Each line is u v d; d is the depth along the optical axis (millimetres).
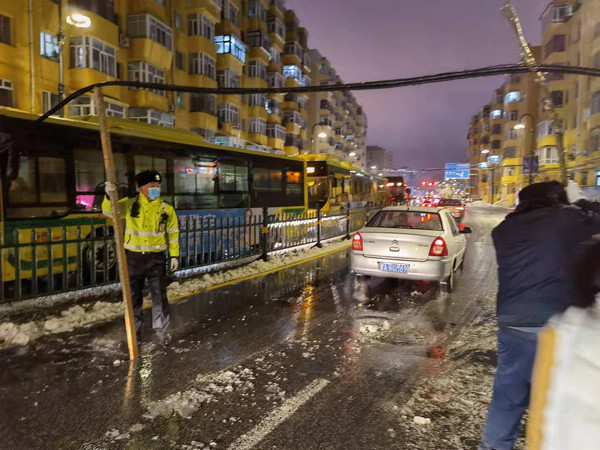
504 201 69375
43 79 18562
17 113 6715
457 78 2904
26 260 6727
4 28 16984
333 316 5984
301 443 2891
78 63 20078
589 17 32781
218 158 10820
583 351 926
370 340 4992
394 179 43000
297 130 50688
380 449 2828
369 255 7562
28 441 2904
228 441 2912
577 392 908
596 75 2328
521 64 2688
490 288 7891
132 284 4738
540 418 992
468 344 4875
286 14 51156
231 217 11188
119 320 5543
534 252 2268
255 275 8914
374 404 3441
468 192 102000
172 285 7547
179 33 28938
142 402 3453
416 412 3318
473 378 3947
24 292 6926
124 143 8336
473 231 20906
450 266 7371
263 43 41500
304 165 14906
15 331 4828
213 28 31984
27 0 17500
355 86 3248
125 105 22688
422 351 4645
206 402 3463
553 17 39469
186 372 4047
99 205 7781
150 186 4668
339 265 10375
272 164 13117
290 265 10297
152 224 4730
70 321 5410
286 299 6918
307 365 4242
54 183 7113
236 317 5879
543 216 2318
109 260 7875
